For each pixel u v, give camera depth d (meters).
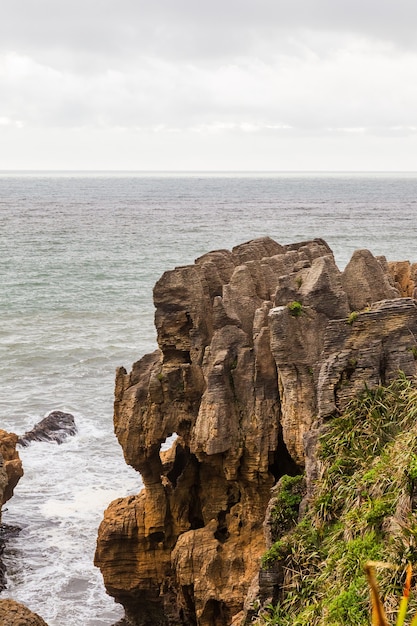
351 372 20.84
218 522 25.44
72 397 50.22
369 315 21.22
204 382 25.30
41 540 33.66
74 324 70.31
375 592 8.08
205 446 23.84
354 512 17.67
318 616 16.55
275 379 24.22
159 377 25.52
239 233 138.75
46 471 39.44
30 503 36.47
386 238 128.25
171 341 25.98
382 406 20.09
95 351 60.81
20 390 51.53
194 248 119.62
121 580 26.66
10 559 32.28
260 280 27.42
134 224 159.50
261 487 24.36
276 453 24.58
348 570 16.66
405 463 17.12
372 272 25.45
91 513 35.72
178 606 25.80
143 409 25.78
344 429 20.05
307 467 20.56
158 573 26.41
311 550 18.75
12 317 73.12
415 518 15.93
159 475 26.06
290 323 22.88
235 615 21.89
